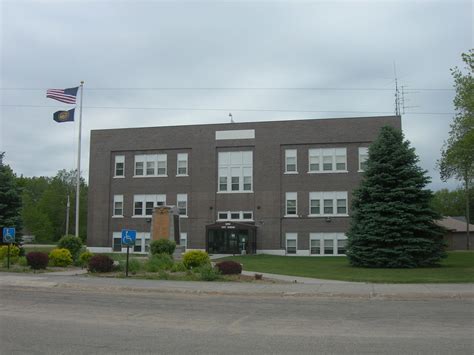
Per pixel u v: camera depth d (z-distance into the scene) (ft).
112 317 40.04
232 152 161.89
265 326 36.32
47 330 33.99
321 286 62.39
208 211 160.25
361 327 35.94
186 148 165.17
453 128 96.78
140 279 69.97
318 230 152.46
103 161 170.71
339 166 153.69
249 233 151.43
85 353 27.35
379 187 103.09
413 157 104.99
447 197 327.88
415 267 97.35
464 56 89.71
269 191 156.56
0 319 38.52
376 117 152.35
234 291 57.82
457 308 46.11
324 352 27.76
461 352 27.78
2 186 124.06
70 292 58.44
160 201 165.07
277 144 157.99
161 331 34.06
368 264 99.50
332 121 155.02
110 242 167.53
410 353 27.53
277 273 82.79
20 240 123.95
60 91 122.42
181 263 83.87
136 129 169.37
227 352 27.71
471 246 221.05
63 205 368.89
